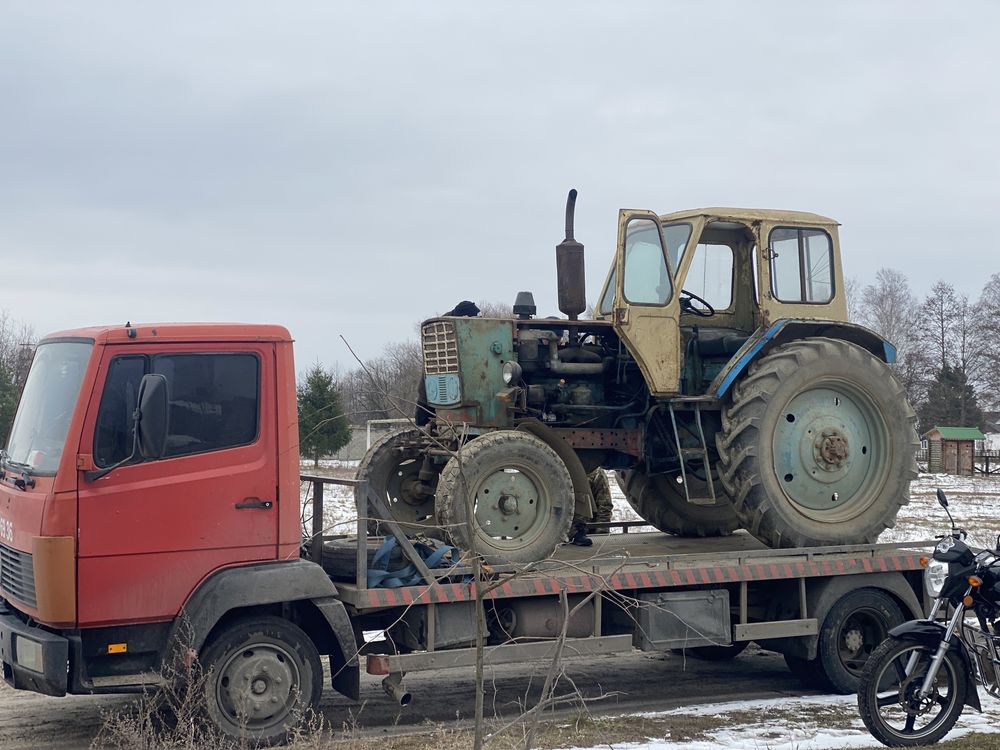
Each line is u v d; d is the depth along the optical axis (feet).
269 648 19.89
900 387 27.27
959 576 20.34
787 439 26.25
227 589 19.36
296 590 19.92
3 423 65.36
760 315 27.04
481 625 14.66
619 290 26.00
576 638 22.91
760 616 26.11
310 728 19.61
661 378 26.21
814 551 25.36
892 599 26.23
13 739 20.65
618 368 27.37
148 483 19.06
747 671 28.17
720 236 28.96
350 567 21.58
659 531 31.83
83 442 18.66
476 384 25.86
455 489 22.85
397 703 23.94
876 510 26.86
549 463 23.73
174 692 19.35
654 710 23.61
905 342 184.14
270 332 20.24
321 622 21.11
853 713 23.15
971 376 180.24
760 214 27.45
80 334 19.95
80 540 18.53
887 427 27.12
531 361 26.50
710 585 24.62
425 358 27.14
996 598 20.34
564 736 20.65
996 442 202.69
